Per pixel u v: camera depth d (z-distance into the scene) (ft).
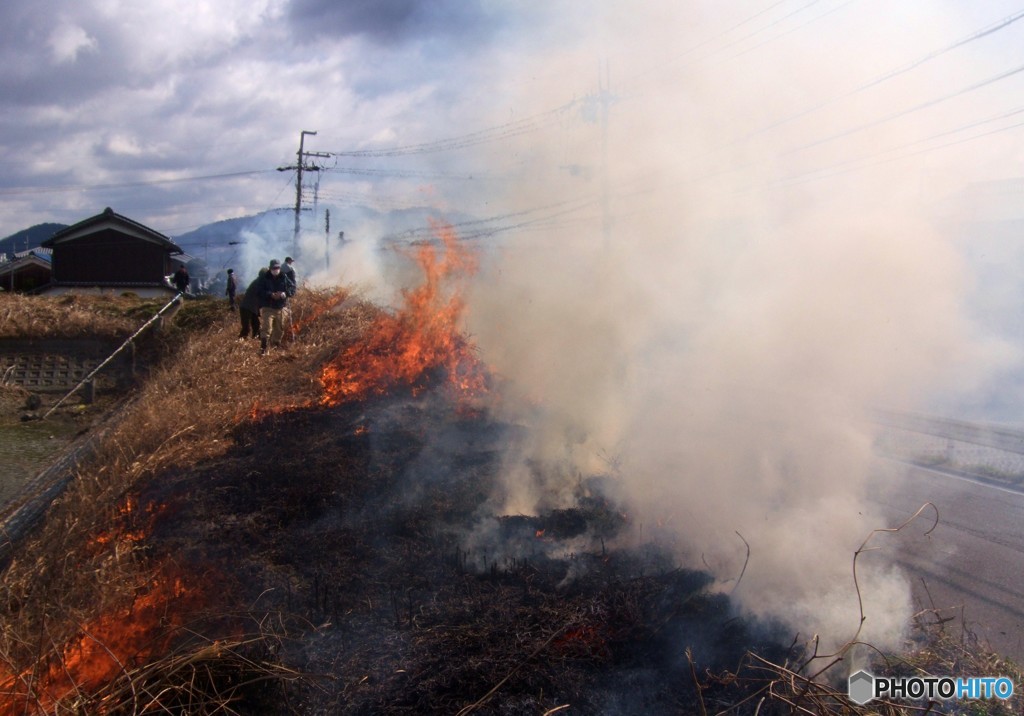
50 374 51.42
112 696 11.41
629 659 12.44
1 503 27.07
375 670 12.02
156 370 50.47
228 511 19.97
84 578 15.92
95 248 111.14
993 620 15.15
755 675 12.03
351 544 17.35
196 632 13.29
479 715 10.85
